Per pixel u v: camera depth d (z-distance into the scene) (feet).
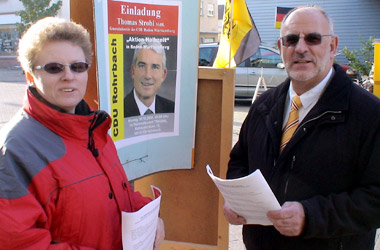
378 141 5.14
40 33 4.08
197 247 8.89
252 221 5.67
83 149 4.27
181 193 8.86
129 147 7.31
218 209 8.62
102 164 4.45
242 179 4.87
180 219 9.00
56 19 4.33
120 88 6.93
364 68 40.01
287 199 5.66
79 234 4.04
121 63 6.88
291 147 5.65
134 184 9.03
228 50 8.77
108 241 4.31
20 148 3.74
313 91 5.70
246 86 32.42
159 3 7.23
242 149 7.09
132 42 6.99
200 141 8.49
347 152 5.32
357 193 5.24
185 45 7.72
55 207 3.93
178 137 8.09
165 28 7.41
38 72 4.13
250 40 8.85
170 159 8.13
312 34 5.55
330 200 5.25
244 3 8.64
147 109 7.50
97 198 4.19
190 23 7.65
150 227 4.69
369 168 5.22
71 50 4.20
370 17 49.90
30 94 4.08
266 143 6.21
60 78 4.15
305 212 5.14
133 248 4.41
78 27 4.40
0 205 3.51
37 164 3.79
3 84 46.06
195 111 8.10
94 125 4.49
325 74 5.68
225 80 7.93
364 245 5.74
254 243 6.25
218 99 8.23
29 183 3.75
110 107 6.78
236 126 25.04
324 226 5.13
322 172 5.44
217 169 8.53
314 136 5.50
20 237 3.56
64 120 4.08
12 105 31.35
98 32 6.35
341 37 51.60
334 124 5.39
